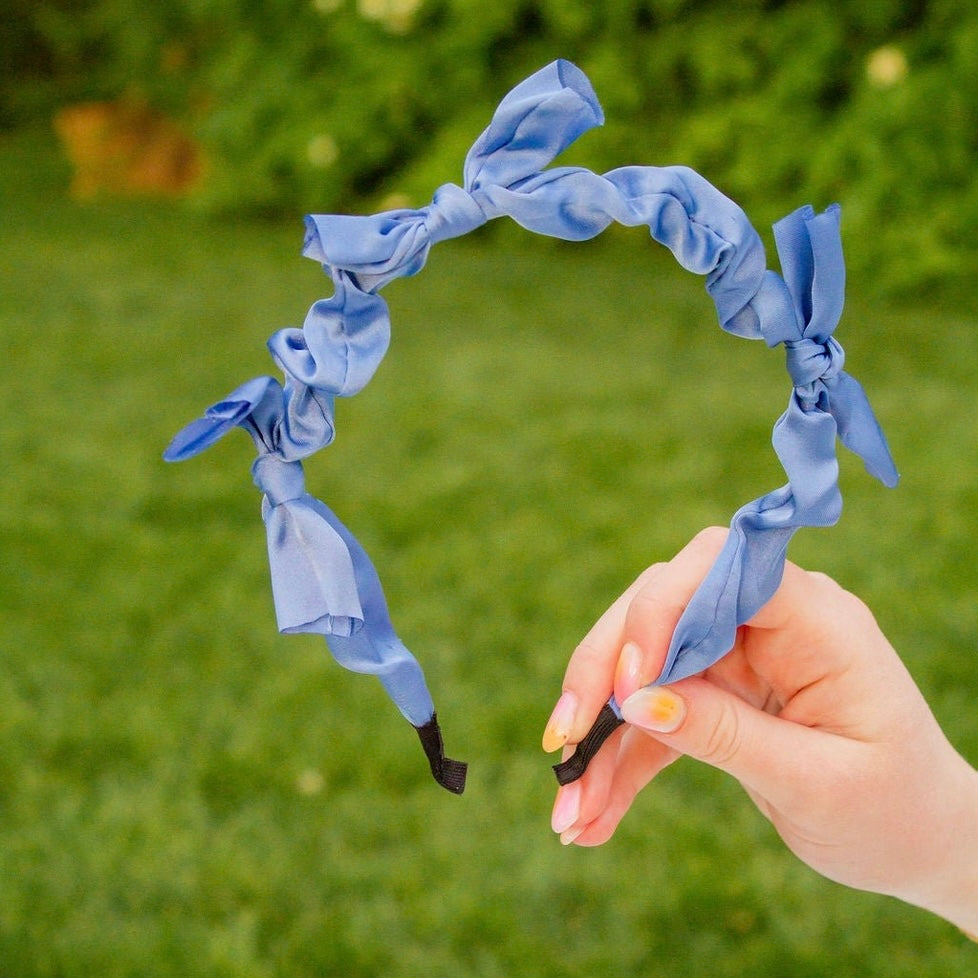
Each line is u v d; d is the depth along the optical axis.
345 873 1.83
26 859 1.86
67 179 7.66
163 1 6.90
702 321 4.52
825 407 0.59
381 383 3.83
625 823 1.91
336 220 0.52
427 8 5.65
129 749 2.10
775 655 0.84
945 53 4.67
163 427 3.52
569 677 0.84
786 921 1.74
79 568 2.68
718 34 5.12
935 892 0.89
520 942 1.71
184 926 1.75
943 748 0.86
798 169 5.02
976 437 3.25
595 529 2.83
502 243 5.79
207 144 6.44
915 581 2.55
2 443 3.38
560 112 0.54
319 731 2.12
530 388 3.75
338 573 0.57
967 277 4.67
